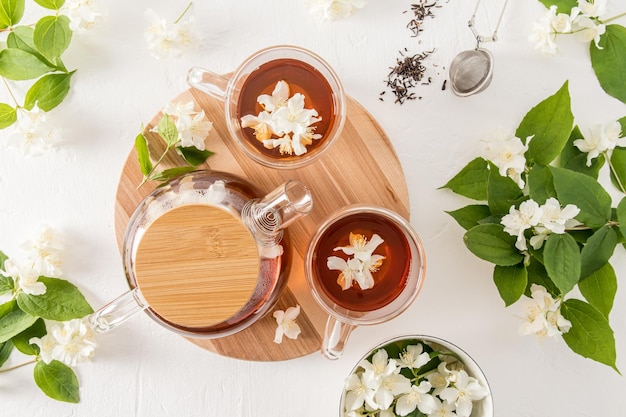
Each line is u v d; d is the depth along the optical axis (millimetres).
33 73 620
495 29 654
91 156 643
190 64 640
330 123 600
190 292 556
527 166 624
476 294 656
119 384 652
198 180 574
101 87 641
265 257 566
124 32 640
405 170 646
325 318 621
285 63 599
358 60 646
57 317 625
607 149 634
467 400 605
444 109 647
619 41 647
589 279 620
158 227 548
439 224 650
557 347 669
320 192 616
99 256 646
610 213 602
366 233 597
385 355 610
